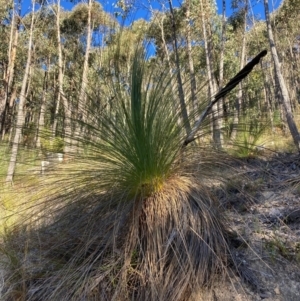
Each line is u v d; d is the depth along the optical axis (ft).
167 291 4.42
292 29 39.45
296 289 4.58
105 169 5.23
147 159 5.01
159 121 5.23
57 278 4.87
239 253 5.22
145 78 5.41
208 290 4.60
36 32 29.81
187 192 5.25
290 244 5.38
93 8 26.35
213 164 5.90
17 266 5.23
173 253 4.70
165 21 26.22
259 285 4.69
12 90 33.83
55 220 5.51
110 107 5.28
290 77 41.63
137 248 4.86
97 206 5.19
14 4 26.78
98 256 4.81
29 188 5.88
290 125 13.14
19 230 5.82
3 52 34.73
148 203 5.13
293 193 7.16
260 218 6.27
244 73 6.19
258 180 7.54
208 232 4.89
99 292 4.55
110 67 5.59
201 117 5.77
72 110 5.43
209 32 27.96
